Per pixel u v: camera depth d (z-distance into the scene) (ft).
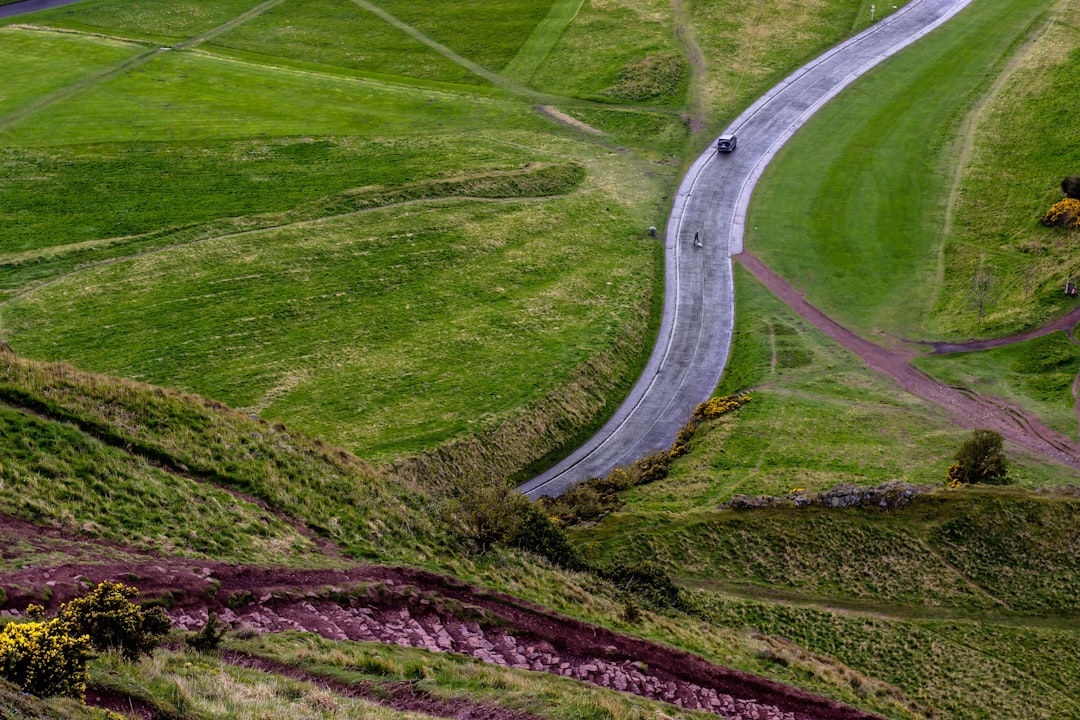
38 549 103.71
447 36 488.44
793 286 317.63
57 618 83.46
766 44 469.57
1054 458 218.59
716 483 214.07
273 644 100.63
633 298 305.53
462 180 360.07
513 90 443.32
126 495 122.62
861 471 211.20
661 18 490.90
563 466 238.48
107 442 136.98
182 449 141.59
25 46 459.73
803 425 236.63
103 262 299.17
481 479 221.46
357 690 96.99
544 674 114.83
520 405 246.47
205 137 386.32
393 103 426.51
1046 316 281.13
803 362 273.95
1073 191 339.57
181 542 116.47
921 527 190.29
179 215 330.34
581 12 502.38
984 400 249.34
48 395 140.97
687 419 257.34
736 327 298.35
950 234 340.18
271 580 114.83
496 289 302.25
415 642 114.52
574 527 200.34
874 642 165.17
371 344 268.62
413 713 93.66
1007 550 185.78
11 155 364.79
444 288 300.20
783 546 188.65
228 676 88.28
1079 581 180.04
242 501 133.69
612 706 105.29
